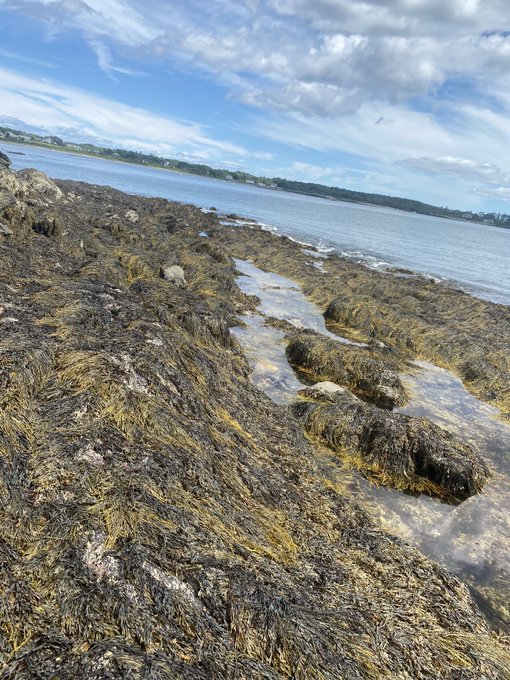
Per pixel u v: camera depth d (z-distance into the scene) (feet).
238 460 22.88
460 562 23.17
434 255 160.56
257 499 21.13
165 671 11.12
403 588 18.88
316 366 43.01
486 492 29.09
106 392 21.36
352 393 39.65
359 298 68.08
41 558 13.51
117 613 12.39
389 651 15.21
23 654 10.96
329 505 23.66
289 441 28.40
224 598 14.01
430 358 54.39
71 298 34.53
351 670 13.55
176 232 110.52
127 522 15.19
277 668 13.05
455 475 28.58
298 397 37.19
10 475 15.84
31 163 265.54
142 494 16.56
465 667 15.66
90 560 13.74
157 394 23.44
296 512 21.90
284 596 14.69
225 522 17.65
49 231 58.75
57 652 11.18
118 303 37.29
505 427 39.09
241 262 96.27
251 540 17.65
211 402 27.35
